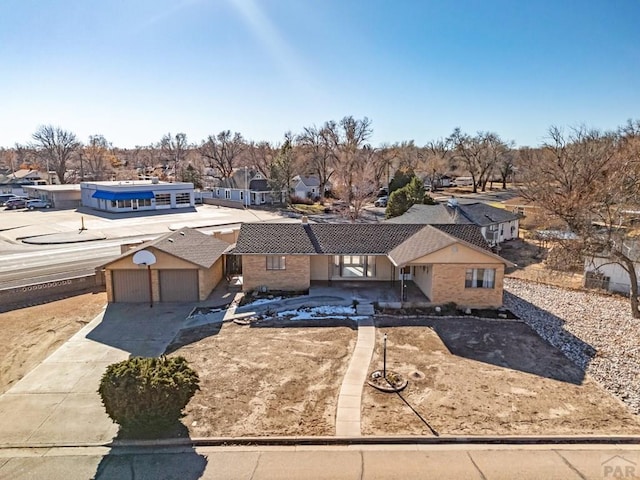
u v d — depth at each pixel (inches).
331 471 444.5
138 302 995.3
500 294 954.7
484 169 3607.3
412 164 4109.3
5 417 546.0
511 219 1684.3
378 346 754.8
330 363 689.6
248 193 2908.5
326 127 2883.9
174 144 5418.3
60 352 735.1
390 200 1888.5
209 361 696.4
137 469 449.1
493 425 522.6
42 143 3737.7
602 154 1685.5
